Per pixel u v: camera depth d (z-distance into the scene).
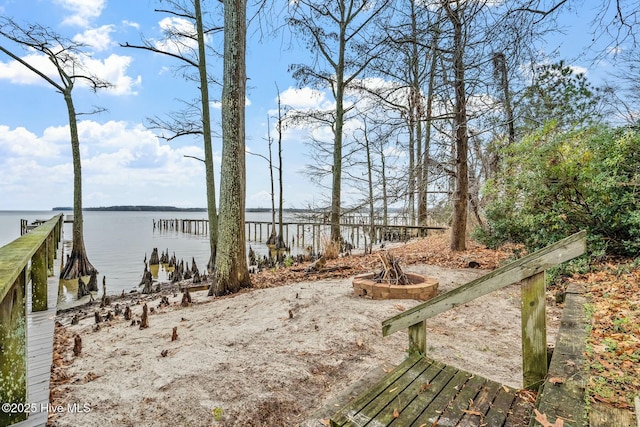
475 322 4.39
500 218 7.40
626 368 2.21
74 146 12.64
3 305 2.23
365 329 3.95
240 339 3.83
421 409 2.03
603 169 5.20
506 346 3.66
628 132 5.09
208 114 11.69
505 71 6.25
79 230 12.41
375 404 2.09
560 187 5.76
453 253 9.05
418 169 9.95
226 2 7.05
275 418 2.51
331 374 3.09
